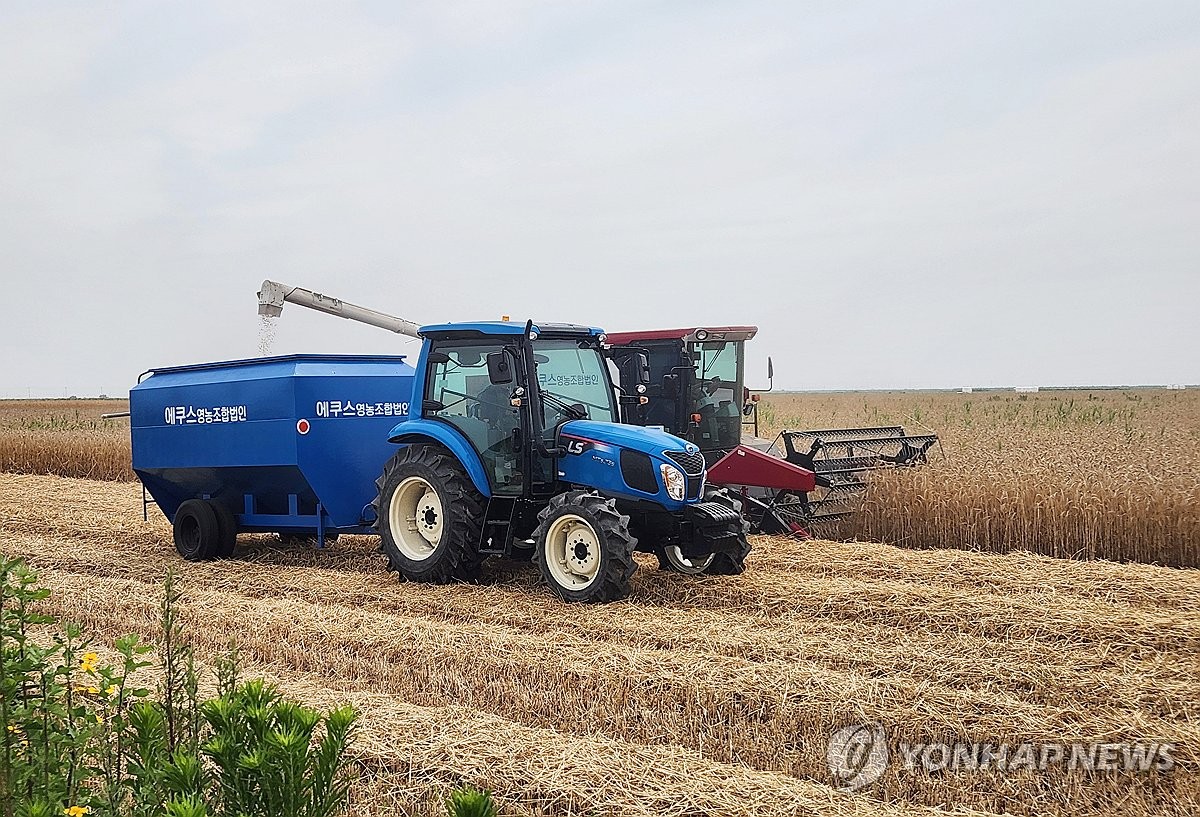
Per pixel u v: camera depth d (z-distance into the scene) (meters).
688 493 9.38
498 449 9.86
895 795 5.01
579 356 10.38
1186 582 9.49
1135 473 12.45
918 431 22.39
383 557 11.53
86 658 4.07
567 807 4.65
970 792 4.97
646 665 6.75
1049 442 18.02
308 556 11.80
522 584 9.83
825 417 32.28
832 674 6.53
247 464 11.45
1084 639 7.51
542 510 9.64
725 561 9.68
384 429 11.66
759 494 12.39
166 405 12.41
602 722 5.91
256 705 3.20
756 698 6.10
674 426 13.12
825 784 5.14
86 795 3.62
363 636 7.67
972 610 8.23
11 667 3.71
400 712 5.79
